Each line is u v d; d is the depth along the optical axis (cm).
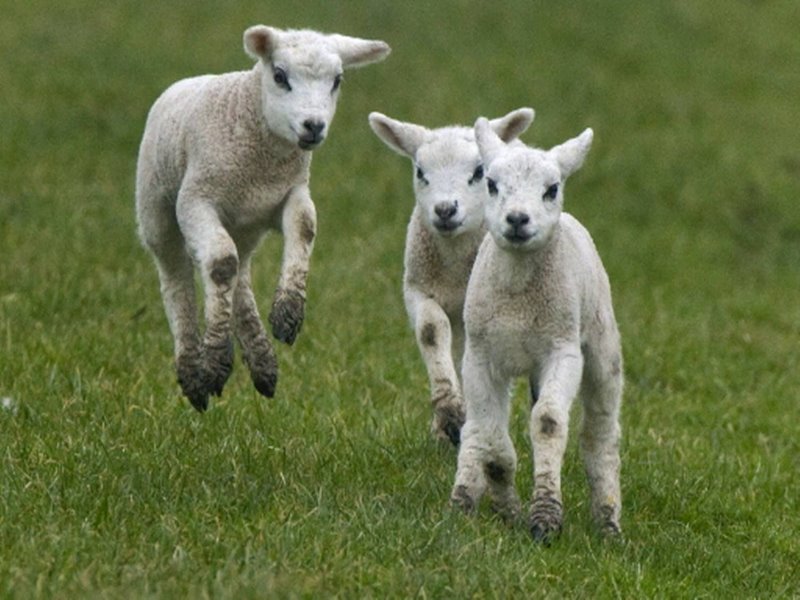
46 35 4816
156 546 1330
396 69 4822
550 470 1510
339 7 5466
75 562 1285
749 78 5484
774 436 2298
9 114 4006
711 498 1856
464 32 5388
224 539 1378
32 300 2408
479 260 1584
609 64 5350
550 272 1539
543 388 1524
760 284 3650
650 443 2044
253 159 1655
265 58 1652
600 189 4175
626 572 1489
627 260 3556
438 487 1661
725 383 2592
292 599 1242
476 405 1569
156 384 2002
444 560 1396
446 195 1784
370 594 1298
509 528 1567
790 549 1738
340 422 1889
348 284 2816
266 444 1747
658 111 4941
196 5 5362
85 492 1480
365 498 1562
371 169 3931
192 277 1809
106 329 2303
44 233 2906
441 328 1777
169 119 1717
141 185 1778
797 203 4322
